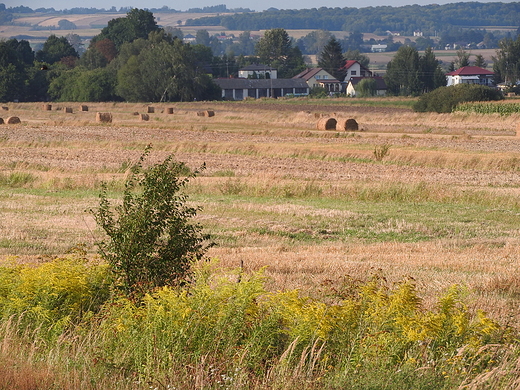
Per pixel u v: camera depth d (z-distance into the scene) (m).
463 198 103.12
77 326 36.28
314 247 70.69
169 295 34.84
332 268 58.19
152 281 41.47
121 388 30.09
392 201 103.75
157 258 42.44
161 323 33.44
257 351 32.94
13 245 67.88
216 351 32.59
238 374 30.77
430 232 80.25
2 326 35.94
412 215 90.12
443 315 35.47
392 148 172.75
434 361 32.84
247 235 76.94
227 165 140.38
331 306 35.38
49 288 38.66
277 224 83.75
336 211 92.12
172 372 30.44
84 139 196.88
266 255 64.94
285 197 106.94
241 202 99.81
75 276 40.59
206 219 85.75
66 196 104.75
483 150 168.62
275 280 52.78
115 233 42.34
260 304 36.81
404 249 69.75
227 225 82.69
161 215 42.59
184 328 33.16
